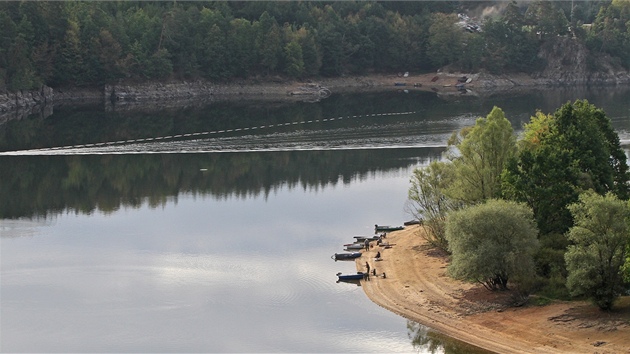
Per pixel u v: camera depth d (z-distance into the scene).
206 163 158.50
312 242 106.31
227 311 82.25
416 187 103.31
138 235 109.25
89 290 87.81
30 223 115.19
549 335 73.62
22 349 73.31
